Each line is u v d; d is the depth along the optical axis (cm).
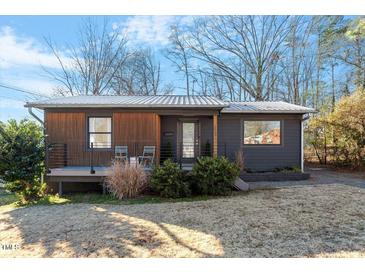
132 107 955
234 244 416
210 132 1178
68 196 835
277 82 2261
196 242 427
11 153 753
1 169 757
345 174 1222
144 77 2445
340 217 538
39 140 820
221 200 717
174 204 685
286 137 1167
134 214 593
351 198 702
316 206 625
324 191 802
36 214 620
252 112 1123
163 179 784
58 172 852
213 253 388
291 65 2225
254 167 1164
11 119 802
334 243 412
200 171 804
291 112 1120
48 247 421
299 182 1007
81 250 406
